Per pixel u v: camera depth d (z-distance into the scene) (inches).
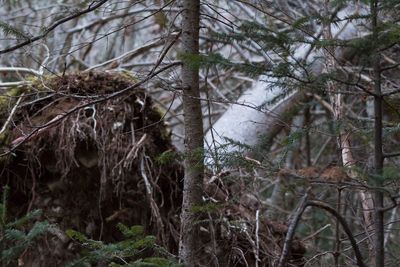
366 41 195.2
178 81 253.1
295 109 277.6
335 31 392.2
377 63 200.2
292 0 453.4
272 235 300.8
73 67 503.2
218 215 283.7
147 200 292.8
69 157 286.2
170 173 297.4
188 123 244.4
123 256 225.0
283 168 222.4
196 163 237.0
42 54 430.0
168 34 256.8
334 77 207.3
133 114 298.5
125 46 518.3
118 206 295.1
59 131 286.5
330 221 410.6
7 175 294.2
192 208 232.7
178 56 217.6
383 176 189.8
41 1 519.8
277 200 444.1
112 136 290.4
